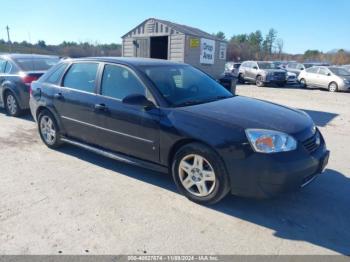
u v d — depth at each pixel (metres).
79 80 4.83
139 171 4.54
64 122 5.01
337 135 6.90
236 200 3.72
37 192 3.86
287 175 3.14
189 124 3.52
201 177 3.54
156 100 3.87
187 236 3.02
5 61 8.12
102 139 4.48
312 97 14.64
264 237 3.03
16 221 3.22
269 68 20.86
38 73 7.59
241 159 3.22
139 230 3.10
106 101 4.32
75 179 4.25
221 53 13.12
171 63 4.81
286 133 3.29
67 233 3.03
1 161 4.87
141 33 12.33
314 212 3.50
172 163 3.79
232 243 2.93
